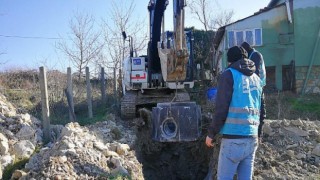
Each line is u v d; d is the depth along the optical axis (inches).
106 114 443.2
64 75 542.3
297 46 713.0
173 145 303.4
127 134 344.2
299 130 268.2
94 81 741.3
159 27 402.3
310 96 658.8
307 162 237.3
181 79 297.4
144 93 435.2
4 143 231.5
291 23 716.7
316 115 511.8
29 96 479.2
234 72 146.6
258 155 241.0
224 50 755.4
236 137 144.6
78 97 560.1
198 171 282.0
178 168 291.9
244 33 733.9
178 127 259.9
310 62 706.8
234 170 148.6
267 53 727.7
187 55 280.2
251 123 146.1
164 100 429.1
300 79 709.9
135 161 230.5
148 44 421.4
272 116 512.1
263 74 202.1
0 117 284.8
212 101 452.1
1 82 506.9
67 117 430.3
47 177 174.6
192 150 292.5
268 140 260.8
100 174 189.3
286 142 257.8
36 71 573.0
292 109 548.7
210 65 901.8
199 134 264.4
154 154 302.5
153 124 268.8
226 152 146.7
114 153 224.5
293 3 711.7
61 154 199.0
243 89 145.6
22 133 266.5
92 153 208.5
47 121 285.6
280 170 224.1
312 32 707.4
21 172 194.7
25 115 303.9
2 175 209.0
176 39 281.9
